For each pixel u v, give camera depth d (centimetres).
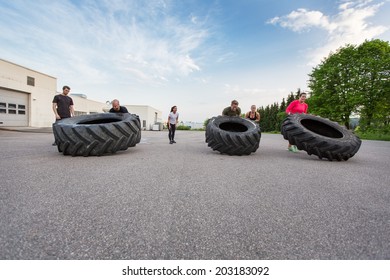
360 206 187
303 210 176
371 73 2316
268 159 457
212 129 529
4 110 1553
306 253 117
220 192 217
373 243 128
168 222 148
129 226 140
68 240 122
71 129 417
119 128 454
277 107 5334
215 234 133
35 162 356
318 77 2764
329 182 270
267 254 115
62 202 179
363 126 2248
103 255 111
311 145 473
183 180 260
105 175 276
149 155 471
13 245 116
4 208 164
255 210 173
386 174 329
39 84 1842
